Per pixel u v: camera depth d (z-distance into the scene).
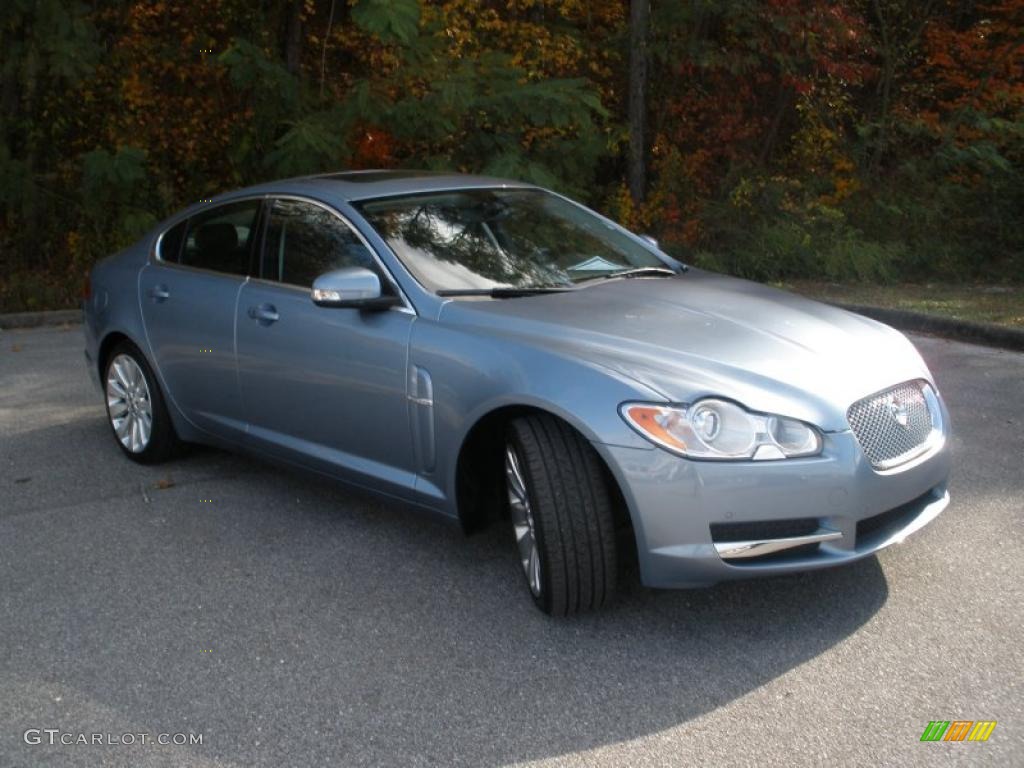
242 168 13.93
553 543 3.89
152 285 5.91
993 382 7.63
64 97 13.09
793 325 4.31
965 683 3.54
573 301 4.52
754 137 15.67
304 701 3.58
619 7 16.45
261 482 5.80
